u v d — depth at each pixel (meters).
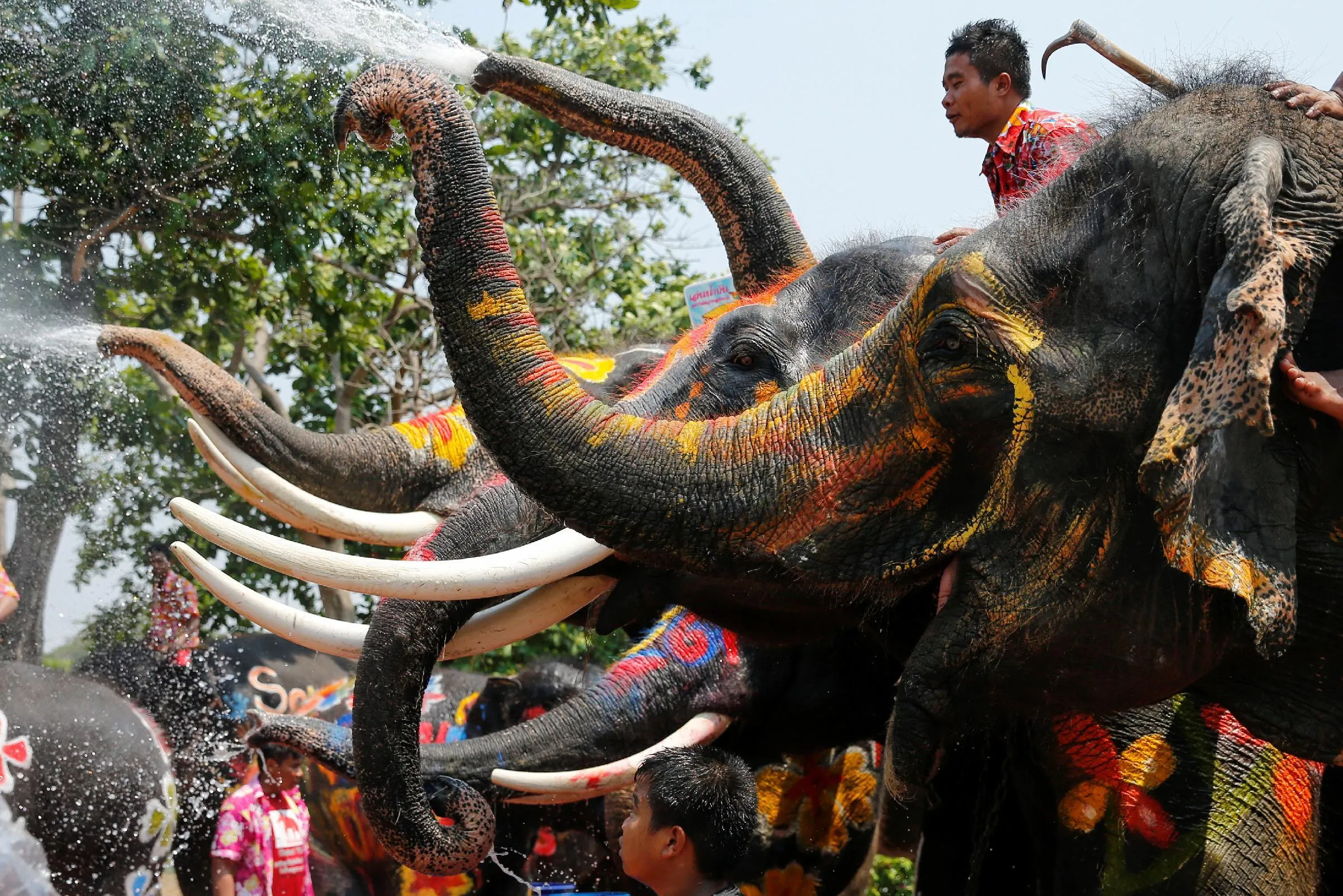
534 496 2.94
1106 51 3.27
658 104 4.48
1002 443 2.73
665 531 2.89
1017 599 2.71
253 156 6.28
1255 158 2.50
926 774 2.88
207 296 6.82
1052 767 3.23
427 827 3.80
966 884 3.68
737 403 3.81
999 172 4.12
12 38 6.08
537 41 10.15
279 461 4.53
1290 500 2.54
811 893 4.51
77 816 4.66
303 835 5.57
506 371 2.92
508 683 6.15
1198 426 2.30
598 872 6.21
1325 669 2.76
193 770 5.81
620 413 3.00
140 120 6.23
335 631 3.89
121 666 5.91
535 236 9.73
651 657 4.35
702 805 2.81
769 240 4.50
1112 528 2.64
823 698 4.22
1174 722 3.22
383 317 8.77
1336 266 2.60
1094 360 2.65
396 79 3.03
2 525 6.51
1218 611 2.66
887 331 2.93
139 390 6.87
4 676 4.75
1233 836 3.14
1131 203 2.70
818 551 2.85
